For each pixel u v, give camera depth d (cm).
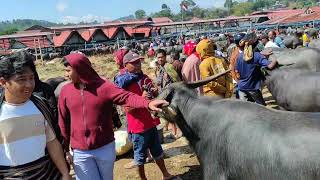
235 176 470
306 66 1055
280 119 449
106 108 494
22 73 341
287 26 5081
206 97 534
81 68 480
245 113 473
